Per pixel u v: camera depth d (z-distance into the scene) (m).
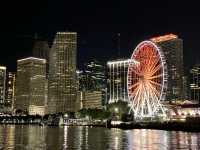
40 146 91.44
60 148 86.25
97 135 152.25
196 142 106.31
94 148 86.44
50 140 115.94
